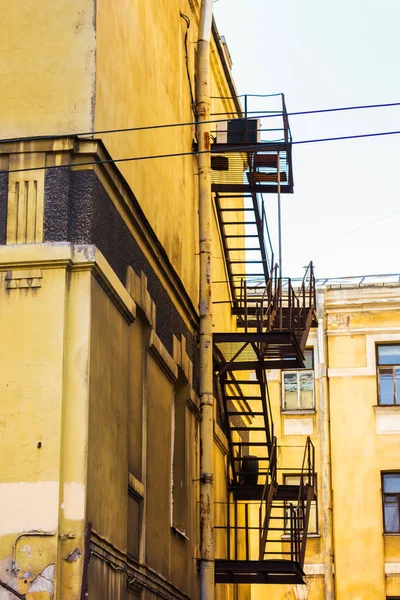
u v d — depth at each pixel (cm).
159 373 1905
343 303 4097
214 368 2345
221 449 2575
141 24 1861
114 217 1608
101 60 1566
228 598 2730
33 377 1398
